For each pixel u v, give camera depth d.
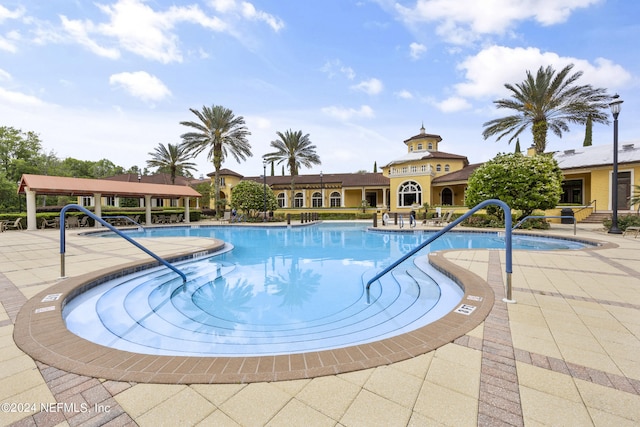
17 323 3.16
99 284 5.26
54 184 17.62
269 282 6.39
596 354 2.48
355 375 2.20
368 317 4.33
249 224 20.89
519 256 7.28
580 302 3.82
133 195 21.25
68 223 18.47
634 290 4.36
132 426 1.70
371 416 1.77
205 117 25.06
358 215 28.73
